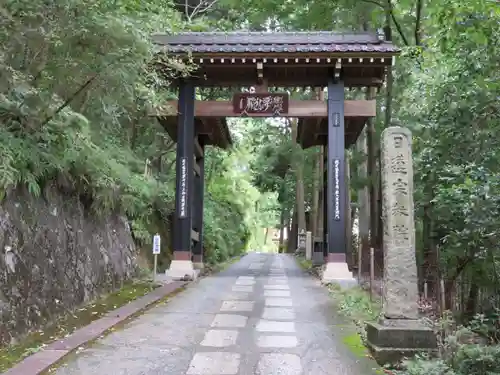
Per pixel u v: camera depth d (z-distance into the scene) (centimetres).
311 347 599
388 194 582
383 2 1343
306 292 1092
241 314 812
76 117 692
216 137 1639
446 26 608
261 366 520
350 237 1817
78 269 796
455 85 793
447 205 777
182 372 494
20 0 511
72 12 545
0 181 548
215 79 1401
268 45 1329
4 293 550
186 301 943
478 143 773
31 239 646
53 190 757
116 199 1014
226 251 2297
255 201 3719
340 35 1342
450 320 614
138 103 987
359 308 839
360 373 500
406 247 570
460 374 461
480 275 822
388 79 1370
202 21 1648
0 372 454
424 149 934
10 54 570
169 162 1880
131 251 1182
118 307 827
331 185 1314
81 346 575
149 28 700
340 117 1341
